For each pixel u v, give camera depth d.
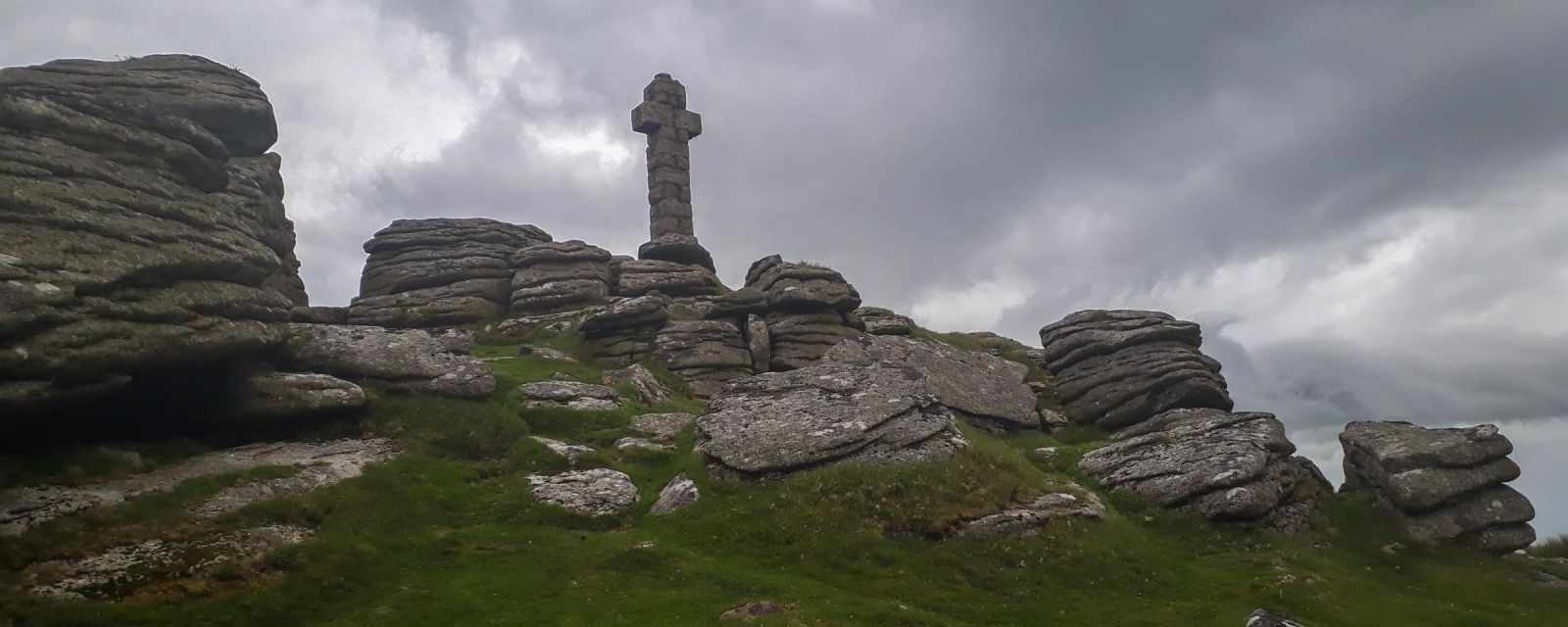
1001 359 59.44
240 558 27.00
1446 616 30.38
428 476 35.50
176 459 33.25
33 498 27.45
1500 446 40.97
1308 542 37.16
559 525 33.31
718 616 26.28
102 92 43.03
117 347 29.39
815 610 27.19
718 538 32.75
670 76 75.94
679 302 62.53
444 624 25.61
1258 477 38.41
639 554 30.58
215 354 33.75
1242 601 30.86
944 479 36.12
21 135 33.00
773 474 36.16
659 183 73.00
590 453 38.66
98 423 32.38
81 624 22.92
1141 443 43.31
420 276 62.91
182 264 33.62
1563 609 32.12
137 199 33.97
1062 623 28.92
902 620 27.25
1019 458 41.22
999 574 31.95
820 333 57.84
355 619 25.67
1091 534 34.97
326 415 38.22
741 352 55.94
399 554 29.98
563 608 26.70
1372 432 43.22
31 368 27.00
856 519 33.81
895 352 55.78
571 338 57.62
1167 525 37.28
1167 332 56.25
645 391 48.16
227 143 50.59
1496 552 37.75
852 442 37.41
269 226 51.53
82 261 30.03
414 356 42.59
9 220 29.38
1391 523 39.16
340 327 43.44
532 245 66.62
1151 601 31.09
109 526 26.91
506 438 39.88
